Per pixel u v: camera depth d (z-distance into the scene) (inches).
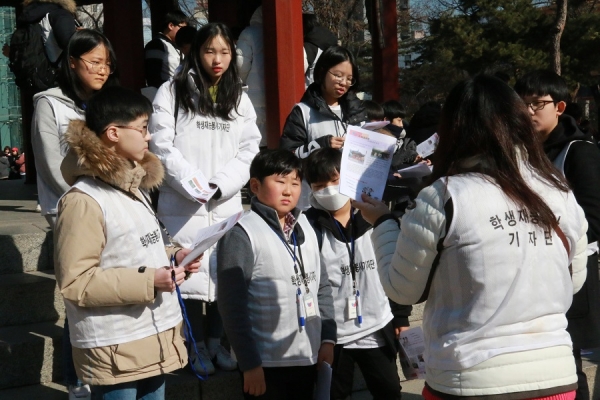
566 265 88.4
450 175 88.3
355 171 104.7
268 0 222.5
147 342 107.4
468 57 863.7
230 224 103.4
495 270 83.8
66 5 190.5
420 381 171.8
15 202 276.4
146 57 256.8
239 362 121.0
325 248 139.6
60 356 154.8
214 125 150.9
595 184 128.6
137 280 103.2
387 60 277.1
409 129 214.2
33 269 182.2
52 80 189.6
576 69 831.7
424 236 86.1
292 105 224.2
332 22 794.8
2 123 1336.1
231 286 122.2
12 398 144.9
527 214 85.3
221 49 148.7
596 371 173.8
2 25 1187.9
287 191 127.0
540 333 84.8
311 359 127.5
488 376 82.9
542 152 89.3
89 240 103.7
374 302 139.6
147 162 113.4
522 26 844.6
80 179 107.8
